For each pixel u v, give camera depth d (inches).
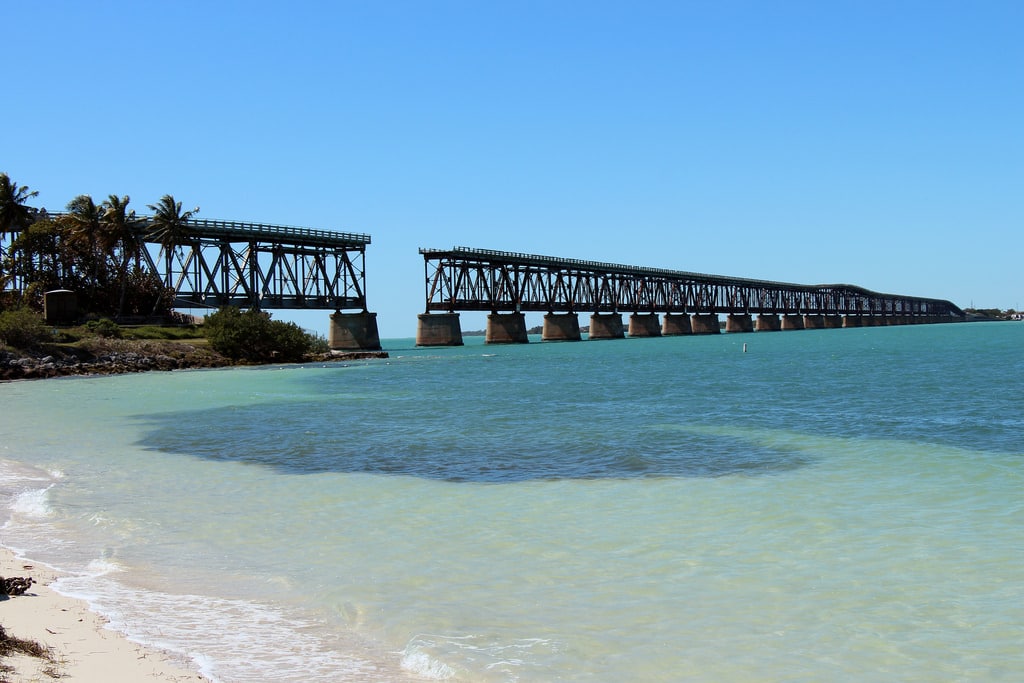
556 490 735.1
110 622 377.7
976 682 325.4
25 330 2783.0
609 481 780.0
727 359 3801.7
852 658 349.1
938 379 2252.7
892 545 525.0
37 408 1605.6
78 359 2842.0
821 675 332.5
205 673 318.0
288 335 3720.5
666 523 597.0
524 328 7086.6
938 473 802.2
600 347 6136.8
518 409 1549.0
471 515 634.2
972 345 5113.2
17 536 565.9
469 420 1358.3
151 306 3939.5
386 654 350.6
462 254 6412.4
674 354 4530.0
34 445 1070.4
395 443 1073.5
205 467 882.1
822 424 1254.9
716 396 1811.0
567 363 3631.9
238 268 4461.1
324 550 529.3
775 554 508.7
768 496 693.9
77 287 3698.3
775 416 1381.6
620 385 2214.6
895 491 709.9
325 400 1784.0
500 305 6830.7
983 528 565.9
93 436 1163.9
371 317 5231.3
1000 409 1449.3
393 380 2498.8
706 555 508.1
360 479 802.8
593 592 437.1
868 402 1614.2
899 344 5556.1
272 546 539.8
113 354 2965.1
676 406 1585.9
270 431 1214.3
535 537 560.1
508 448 1019.3
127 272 3850.9
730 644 363.9
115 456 968.9
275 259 4677.7
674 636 373.1
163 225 4042.8
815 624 387.9
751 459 913.5
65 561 499.8
